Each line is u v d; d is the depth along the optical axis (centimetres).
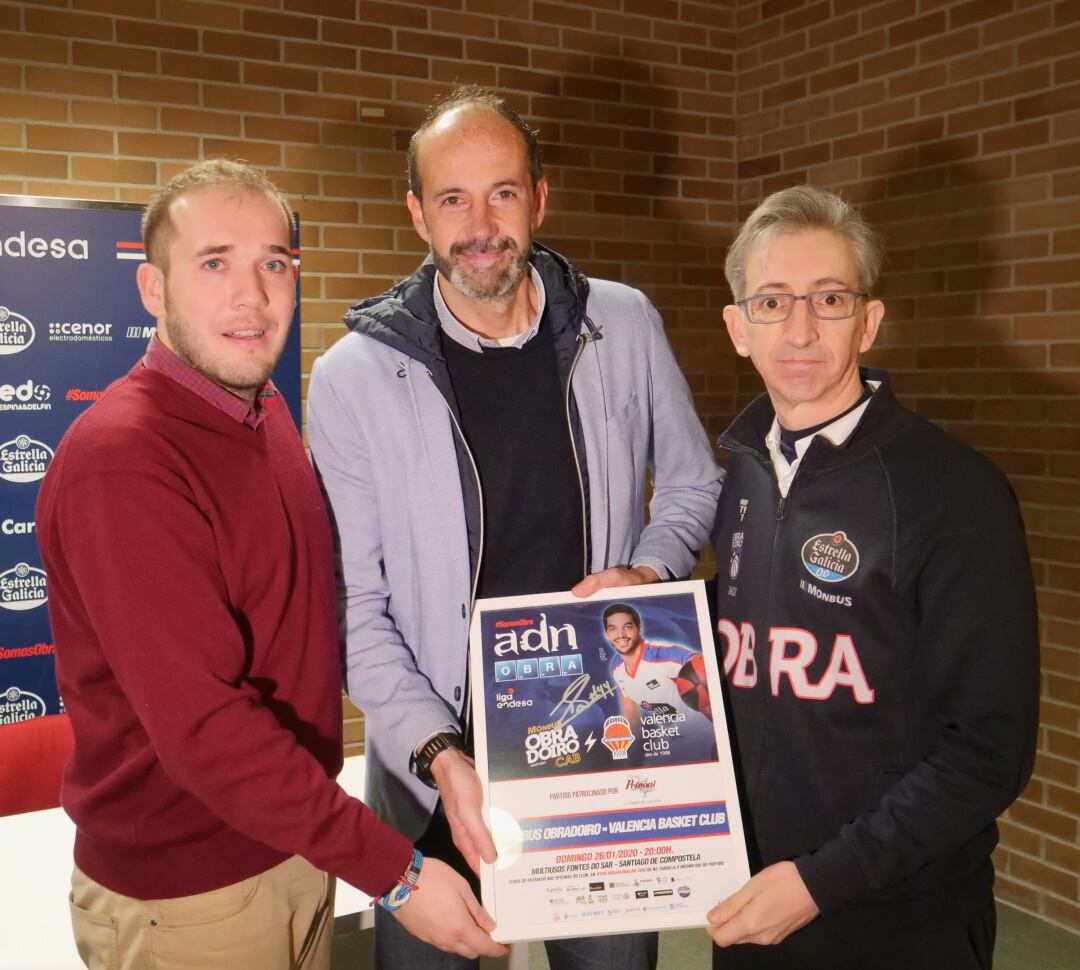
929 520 126
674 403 176
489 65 357
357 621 157
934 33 321
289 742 123
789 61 373
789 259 132
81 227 309
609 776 139
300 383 340
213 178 127
